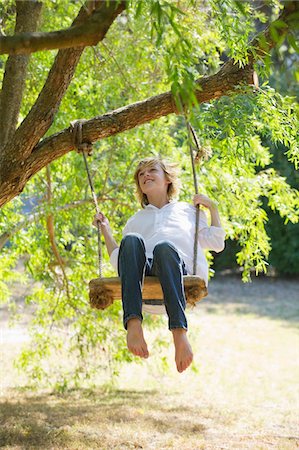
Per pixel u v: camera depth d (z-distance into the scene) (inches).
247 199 251.9
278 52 117.2
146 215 179.5
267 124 191.9
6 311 500.1
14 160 166.1
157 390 320.5
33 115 162.9
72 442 223.0
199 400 298.7
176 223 174.6
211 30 240.5
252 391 316.8
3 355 382.0
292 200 256.4
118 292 159.0
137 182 188.7
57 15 246.2
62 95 163.8
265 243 254.7
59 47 111.6
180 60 112.1
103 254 284.4
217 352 407.8
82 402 290.5
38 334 303.1
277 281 655.1
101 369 353.7
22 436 228.5
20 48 109.6
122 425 246.8
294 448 220.8
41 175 263.3
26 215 260.1
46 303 298.8
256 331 469.7
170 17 105.1
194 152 263.6
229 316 522.0
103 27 112.7
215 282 652.1
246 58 163.0
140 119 169.6
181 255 168.4
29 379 322.0
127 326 148.8
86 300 288.0
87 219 274.2
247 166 229.3
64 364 361.7
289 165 565.0
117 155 266.7
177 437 232.8
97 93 260.2
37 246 278.4
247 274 255.9
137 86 263.4
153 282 153.2
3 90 183.6
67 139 169.9
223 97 181.3
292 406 287.3
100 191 270.2
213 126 186.5
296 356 396.8
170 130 289.7
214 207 174.1
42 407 276.2
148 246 170.7
